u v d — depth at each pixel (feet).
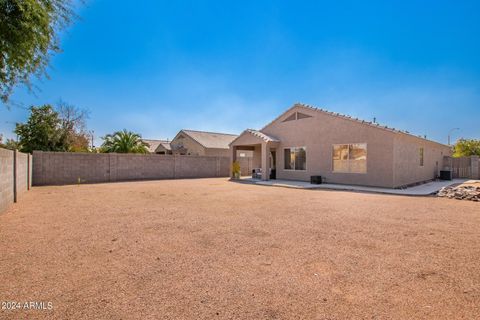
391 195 38.83
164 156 72.13
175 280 11.41
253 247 15.76
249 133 67.36
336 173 52.85
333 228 20.10
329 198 35.78
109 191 43.78
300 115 60.03
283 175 63.41
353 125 50.26
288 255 14.44
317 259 13.88
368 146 48.19
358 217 23.90
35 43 19.58
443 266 12.98
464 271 12.39
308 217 23.91
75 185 53.67
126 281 11.28
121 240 17.06
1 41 17.80
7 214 25.08
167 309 9.13
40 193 40.91
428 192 40.86
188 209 27.78
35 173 53.72
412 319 8.62
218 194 40.19
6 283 11.03
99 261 13.52
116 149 79.66
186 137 114.73
